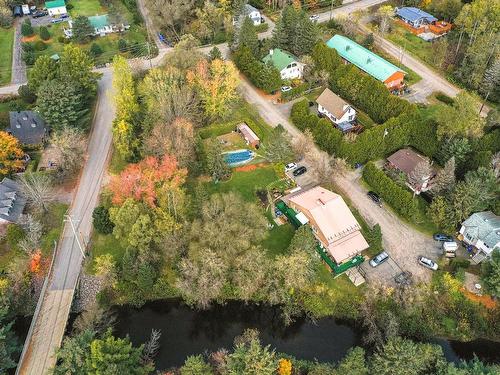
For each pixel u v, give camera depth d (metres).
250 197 96.81
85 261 85.56
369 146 101.81
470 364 68.44
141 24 154.50
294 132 111.56
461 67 126.38
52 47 144.50
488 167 93.62
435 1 155.25
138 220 79.56
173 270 83.75
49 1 165.38
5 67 135.88
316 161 99.56
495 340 77.19
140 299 82.00
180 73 107.25
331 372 68.50
